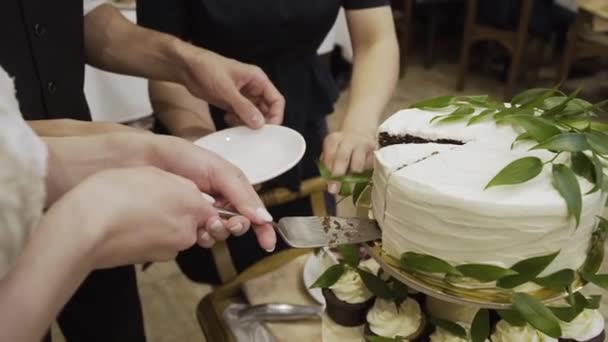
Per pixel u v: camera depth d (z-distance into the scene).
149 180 0.50
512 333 0.69
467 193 0.61
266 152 0.94
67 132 0.71
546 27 2.92
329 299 0.81
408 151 0.70
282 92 1.21
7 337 0.39
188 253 1.31
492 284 0.63
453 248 0.64
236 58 1.19
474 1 2.98
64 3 0.89
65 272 0.42
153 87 1.19
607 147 0.63
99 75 1.96
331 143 1.04
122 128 0.73
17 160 0.37
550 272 0.64
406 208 0.65
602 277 0.64
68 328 1.13
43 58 0.88
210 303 0.96
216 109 1.23
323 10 1.15
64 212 0.44
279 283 0.97
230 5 1.10
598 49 2.71
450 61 3.59
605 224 0.68
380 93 1.16
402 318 0.75
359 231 0.72
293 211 1.22
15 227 0.37
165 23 1.14
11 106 0.40
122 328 1.13
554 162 0.64
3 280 0.40
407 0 3.23
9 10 0.81
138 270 1.90
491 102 0.79
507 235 0.61
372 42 1.24
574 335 0.71
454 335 0.71
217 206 0.63
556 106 0.70
